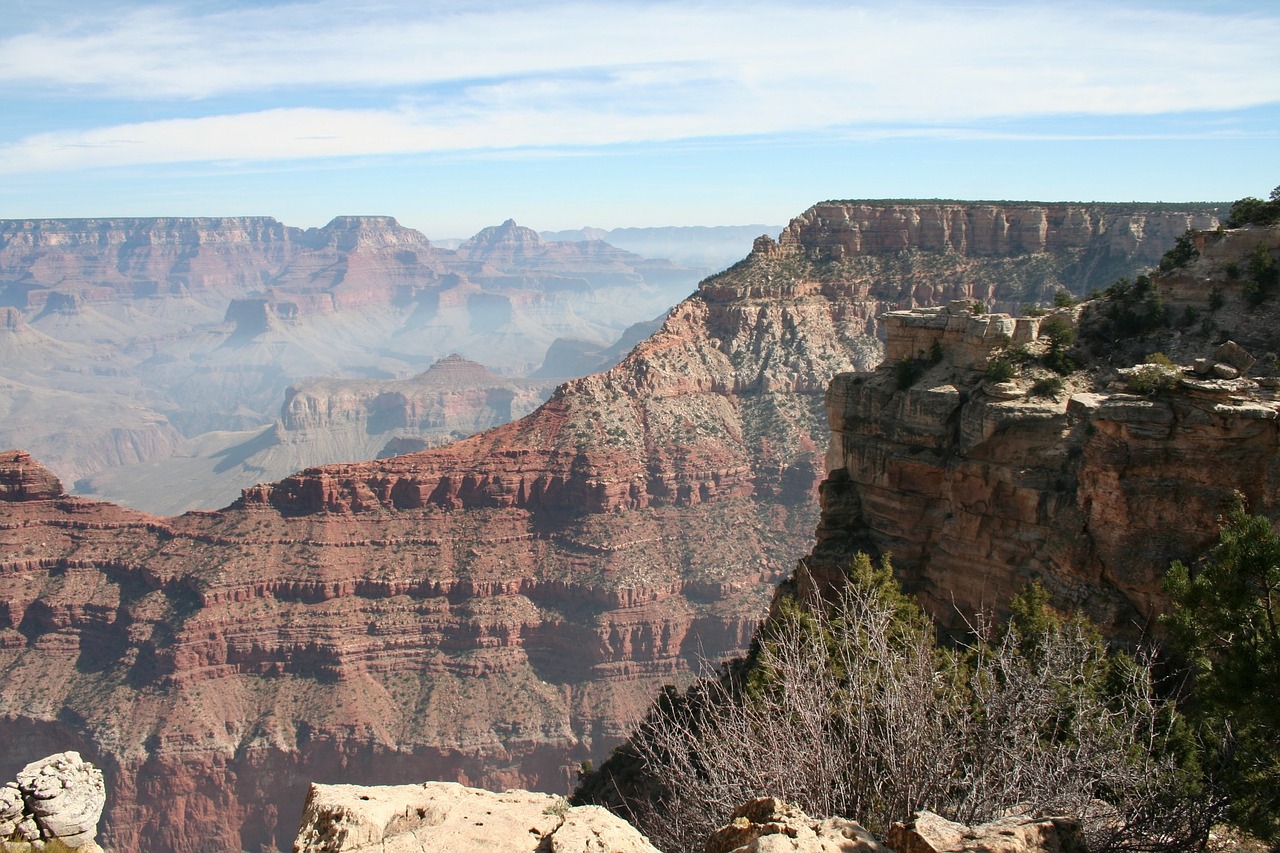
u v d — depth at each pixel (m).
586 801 47.41
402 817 17.64
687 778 23.19
